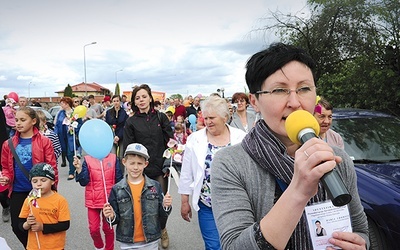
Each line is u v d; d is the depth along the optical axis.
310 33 12.07
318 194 1.25
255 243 0.99
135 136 4.23
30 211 3.21
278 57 1.21
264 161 1.27
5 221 5.46
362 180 3.47
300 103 1.20
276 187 1.28
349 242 1.19
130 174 3.46
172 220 5.50
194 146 3.25
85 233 4.95
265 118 1.27
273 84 1.21
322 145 0.92
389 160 4.09
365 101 10.50
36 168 3.27
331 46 11.85
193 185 3.20
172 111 12.67
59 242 3.30
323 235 1.20
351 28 11.22
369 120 4.80
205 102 3.28
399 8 10.01
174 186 7.69
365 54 10.66
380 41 10.61
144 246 3.44
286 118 1.22
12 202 3.68
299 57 1.23
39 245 3.24
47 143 3.88
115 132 8.01
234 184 1.28
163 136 4.36
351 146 4.31
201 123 5.94
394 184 3.33
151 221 3.44
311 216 1.21
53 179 3.33
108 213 3.23
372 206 3.20
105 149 3.37
